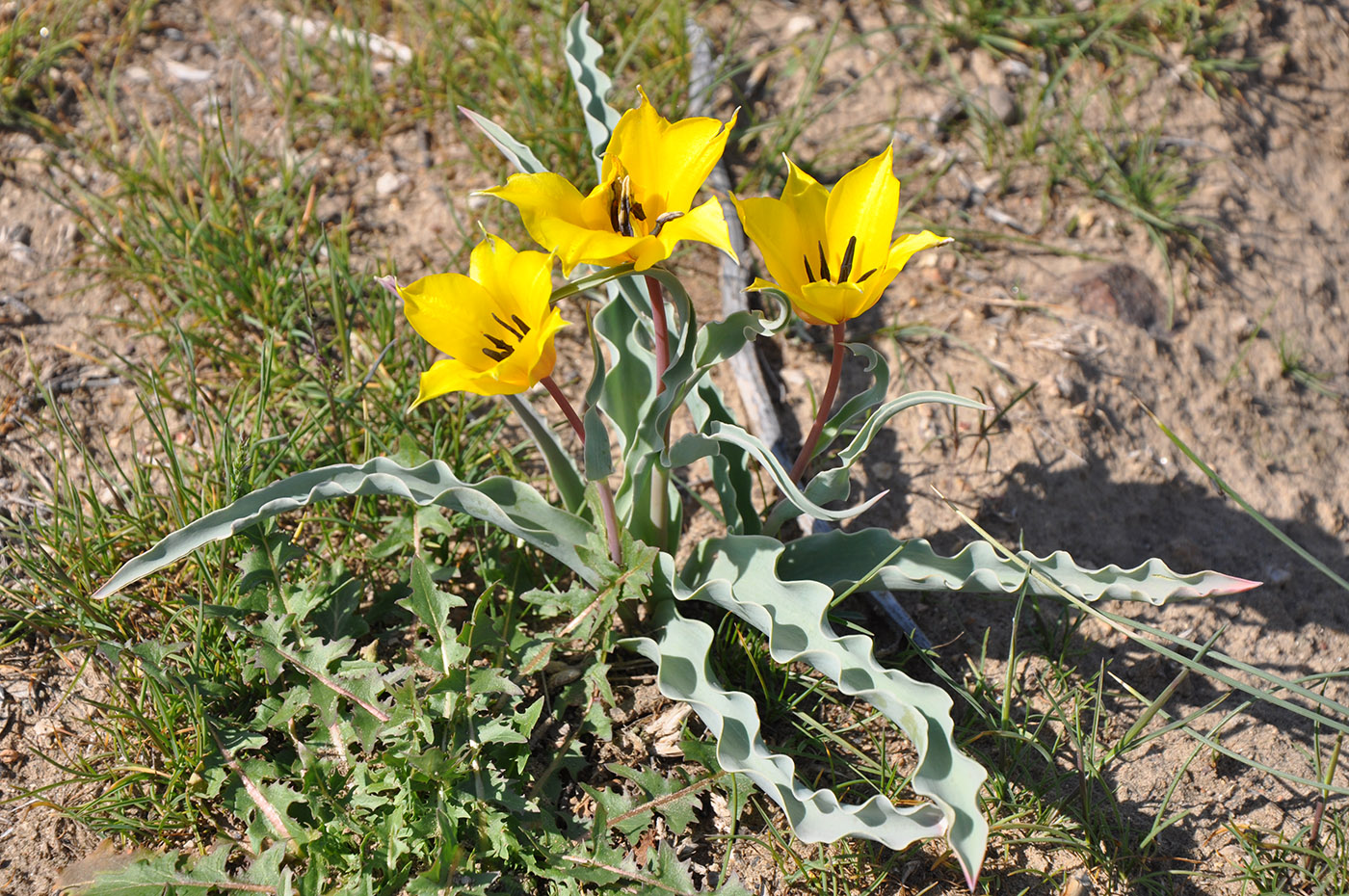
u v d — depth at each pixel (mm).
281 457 767
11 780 710
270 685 714
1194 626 771
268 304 823
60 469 747
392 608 745
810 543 723
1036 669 749
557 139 876
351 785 688
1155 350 847
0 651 738
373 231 868
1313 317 877
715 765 695
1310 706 750
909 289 860
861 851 696
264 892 664
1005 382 826
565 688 721
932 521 789
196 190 870
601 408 710
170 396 787
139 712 700
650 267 636
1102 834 706
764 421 798
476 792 678
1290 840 710
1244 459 824
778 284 651
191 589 747
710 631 691
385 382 806
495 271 643
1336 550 804
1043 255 875
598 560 702
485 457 787
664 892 668
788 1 989
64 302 839
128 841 694
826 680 732
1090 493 803
